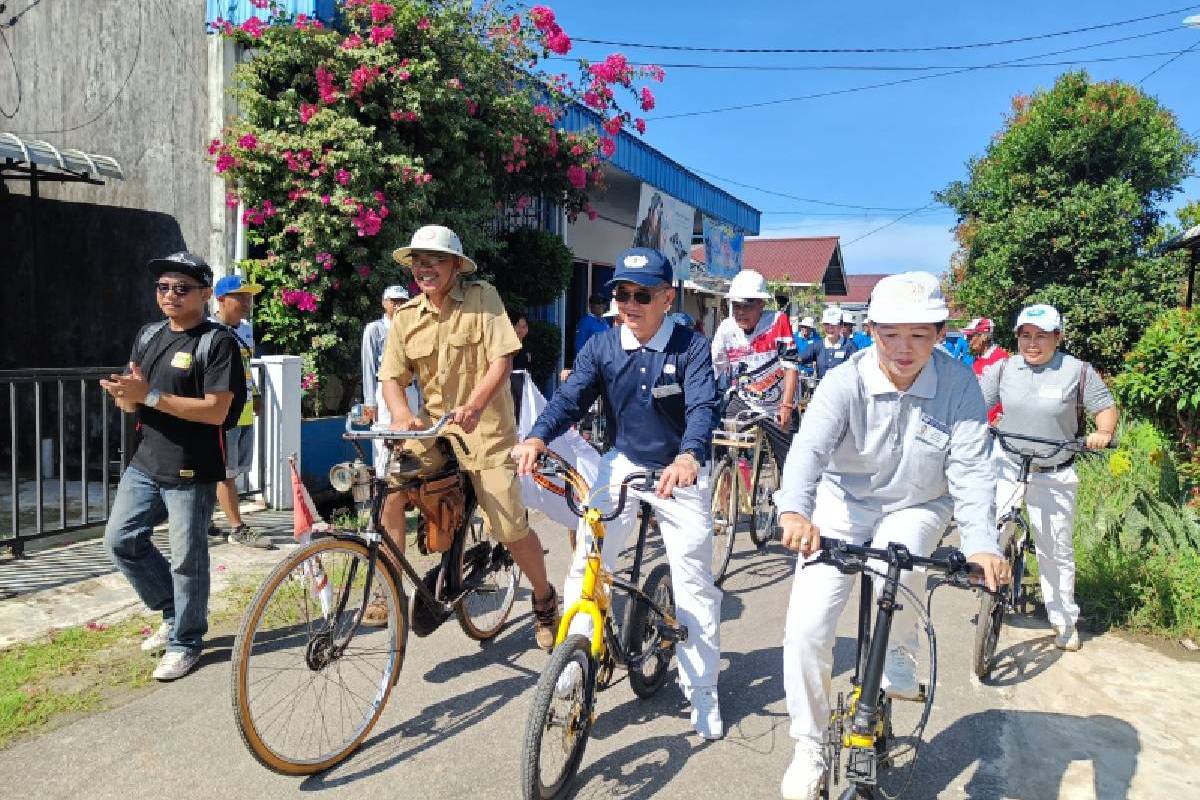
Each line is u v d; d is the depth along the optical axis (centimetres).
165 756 335
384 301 648
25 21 863
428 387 425
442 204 862
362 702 358
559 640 314
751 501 657
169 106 802
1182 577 527
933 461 288
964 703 411
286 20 756
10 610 475
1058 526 474
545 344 1093
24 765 326
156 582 418
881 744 291
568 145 959
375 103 762
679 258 1505
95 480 816
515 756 345
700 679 365
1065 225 1504
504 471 411
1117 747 370
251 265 745
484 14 862
